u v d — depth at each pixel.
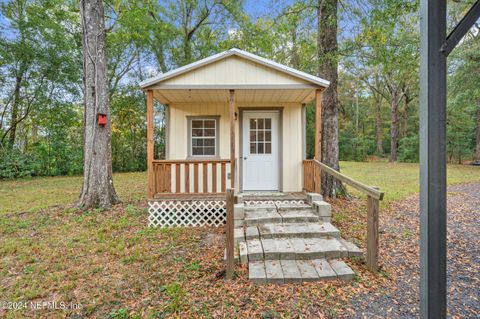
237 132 6.61
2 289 3.02
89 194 6.40
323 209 4.61
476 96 12.70
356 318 2.46
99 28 6.46
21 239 4.51
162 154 18.16
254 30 11.49
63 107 15.01
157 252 4.00
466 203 7.13
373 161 23.38
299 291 2.90
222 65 5.29
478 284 3.05
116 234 4.82
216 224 5.52
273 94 5.85
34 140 16.53
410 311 2.54
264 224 4.54
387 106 25.84
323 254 3.61
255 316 2.49
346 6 6.71
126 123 17.48
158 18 15.49
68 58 14.32
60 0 13.38
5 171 13.04
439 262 1.84
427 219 1.84
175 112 6.61
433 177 1.81
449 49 1.78
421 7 1.87
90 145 6.43
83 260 3.75
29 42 13.44
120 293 2.92
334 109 7.16
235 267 3.46
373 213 3.30
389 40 6.25
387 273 3.26
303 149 6.60
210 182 6.59
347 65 8.37
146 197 8.16
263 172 6.64
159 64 17.08
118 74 17.12
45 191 9.57
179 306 2.65
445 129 1.81
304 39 8.20
